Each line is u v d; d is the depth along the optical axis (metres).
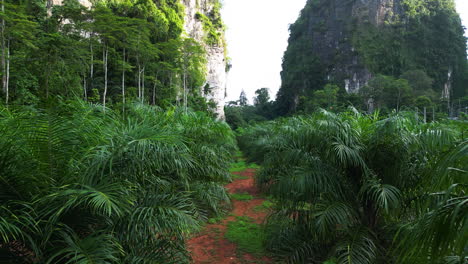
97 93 21.67
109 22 21.03
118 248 2.20
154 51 26.19
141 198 2.70
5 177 2.07
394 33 69.88
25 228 2.09
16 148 2.26
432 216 1.45
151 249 2.53
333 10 80.12
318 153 3.74
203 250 4.44
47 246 2.13
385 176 3.45
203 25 47.28
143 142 2.35
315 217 3.33
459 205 1.28
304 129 3.71
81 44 19.30
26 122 2.29
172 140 2.53
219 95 49.66
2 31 14.16
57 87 16.83
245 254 4.29
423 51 69.12
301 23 90.00
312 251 3.55
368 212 3.61
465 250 1.54
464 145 1.48
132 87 26.61
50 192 2.19
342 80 71.31
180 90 33.88
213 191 6.34
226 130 6.54
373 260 2.98
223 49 51.31
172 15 35.62
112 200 1.98
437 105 45.72
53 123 2.26
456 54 71.12
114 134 2.83
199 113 6.66
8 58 14.08
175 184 4.30
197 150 5.34
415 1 72.56
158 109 5.88
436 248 1.46
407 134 3.31
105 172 2.38
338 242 3.31
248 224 5.69
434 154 3.13
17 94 14.24
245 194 8.29
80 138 2.61
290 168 3.92
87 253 1.90
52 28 20.62
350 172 3.69
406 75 57.22
